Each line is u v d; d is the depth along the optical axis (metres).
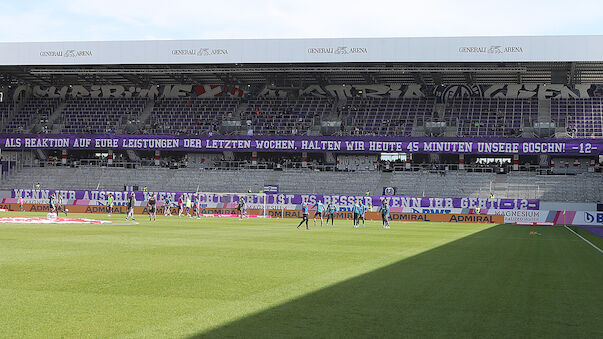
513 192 66.38
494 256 21.56
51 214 45.03
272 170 73.25
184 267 15.98
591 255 23.33
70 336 8.46
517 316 10.39
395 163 71.94
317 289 12.71
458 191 67.56
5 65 71.06
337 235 32.31
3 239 24.17
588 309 11.18
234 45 68.06
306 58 66.94
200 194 65.25
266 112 78.00
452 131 71.81
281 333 8.84
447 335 8.95
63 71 74.25
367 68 68.94
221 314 10.02
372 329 9.21
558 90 74.62
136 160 76.62
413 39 65.19
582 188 65.81
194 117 78.06
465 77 73.50
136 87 82.00
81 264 16.19
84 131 77.12
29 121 79.31
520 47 63.56
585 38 62.59
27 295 11.42
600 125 70.50
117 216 57.00
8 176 74.62
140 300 11.12
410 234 35.28
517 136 69.69
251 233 32.03
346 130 73.94
